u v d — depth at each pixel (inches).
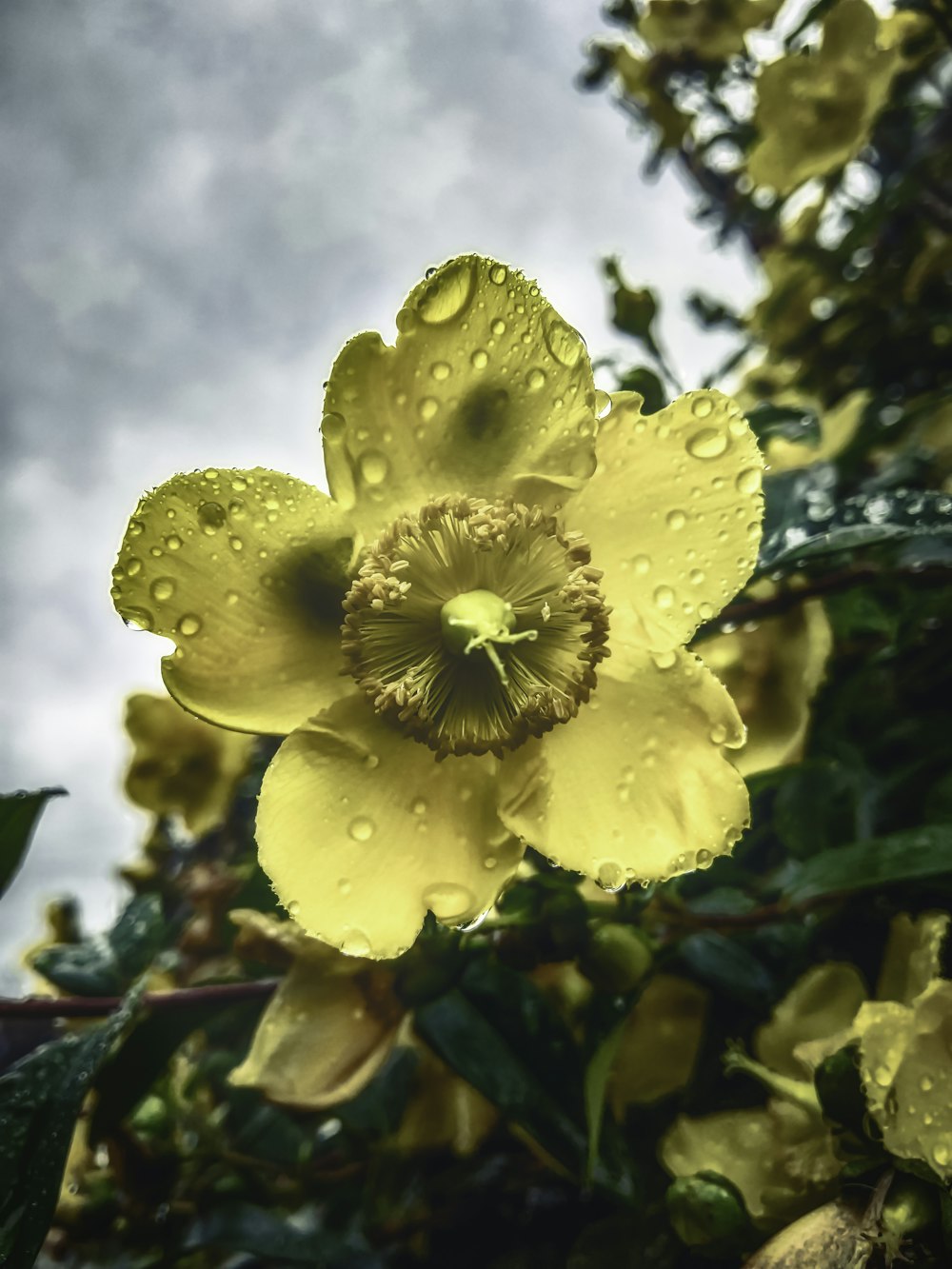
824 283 7.3
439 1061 4.9
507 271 3.3
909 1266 3.0
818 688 4.8
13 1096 3.8
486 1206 5.0
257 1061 3.8
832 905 4.2
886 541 3.9
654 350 5.5
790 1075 3.9
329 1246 4.8
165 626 3.3
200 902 5.8
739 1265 3.9
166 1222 4.8
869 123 6.4
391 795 3.5
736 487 3.5
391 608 3.6
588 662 3.6
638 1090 4.3
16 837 4.4
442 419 3.5
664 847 3.4
